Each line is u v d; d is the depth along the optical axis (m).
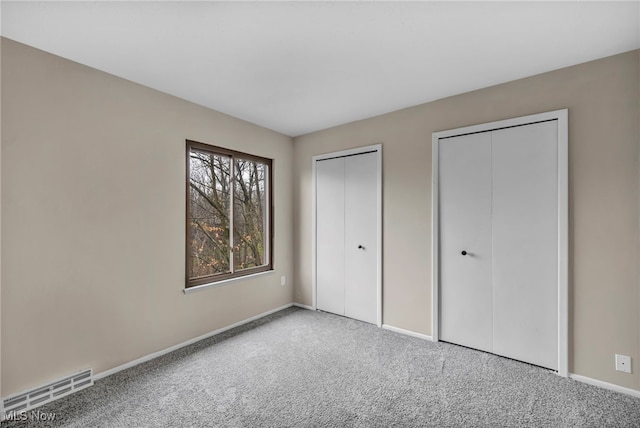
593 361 2.19
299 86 2.65
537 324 2.44
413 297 3.09
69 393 2.11
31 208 1.99
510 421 1.81
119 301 2.42
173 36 1.91
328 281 3.83
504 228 2.59
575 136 2.27
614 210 2.12
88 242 2.25
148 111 2.63
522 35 1.91
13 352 1.91
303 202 4.09
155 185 2.67
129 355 2.48
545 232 2.40
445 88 2.70
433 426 1.78
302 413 1.90
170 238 2.78
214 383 2.23
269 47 2.04
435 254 2.93
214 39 1.95
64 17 1.71
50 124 2.07
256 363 2.54
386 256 3.29
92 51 2.07
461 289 2.81
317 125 3.72
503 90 2.59
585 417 1.84
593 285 2.19
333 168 3.77
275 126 3.76
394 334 3.14
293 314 3.79
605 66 2.17
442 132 2.90
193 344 2.91
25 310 1.96
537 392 2.10
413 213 3.09
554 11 1.68
